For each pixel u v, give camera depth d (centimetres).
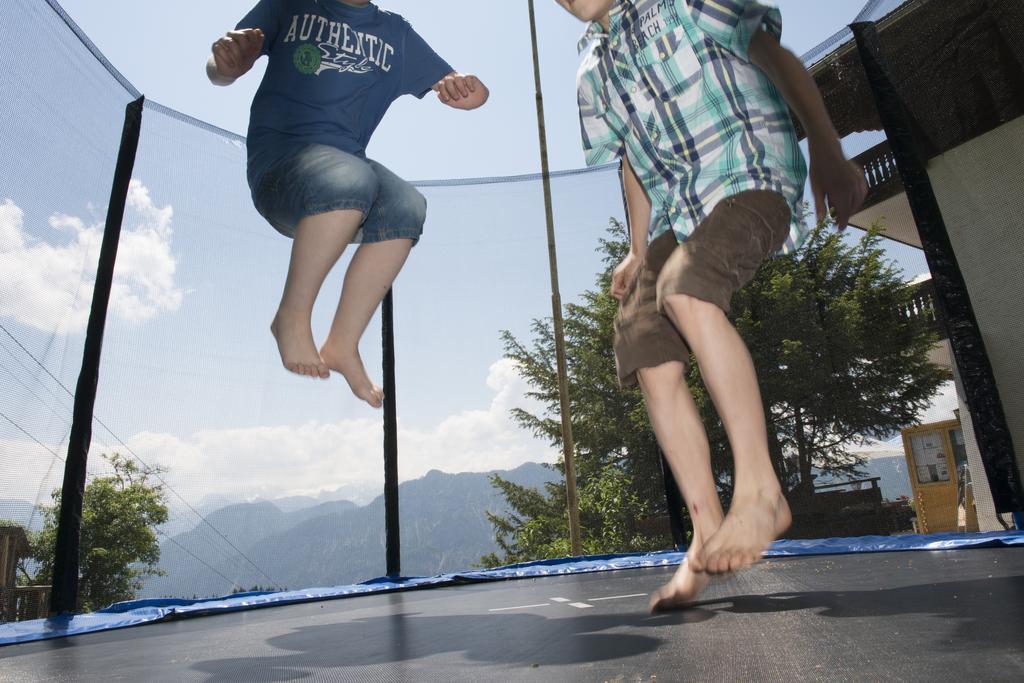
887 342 280
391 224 173
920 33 256
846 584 120
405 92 206
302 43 185
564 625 98
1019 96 232
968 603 82
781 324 295
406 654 84
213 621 179
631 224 136
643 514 370
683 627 84
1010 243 229
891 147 255
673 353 108
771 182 102
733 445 89
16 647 155
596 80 122
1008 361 229
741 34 107
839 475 279
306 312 157
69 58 233
